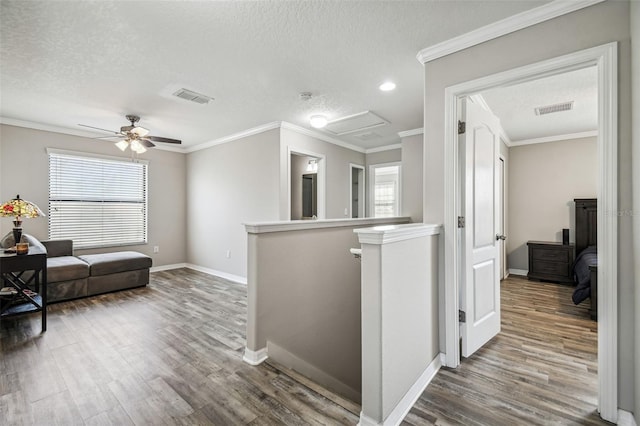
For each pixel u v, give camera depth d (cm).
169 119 407
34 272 333
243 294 403
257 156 457
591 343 246
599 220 159
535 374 200
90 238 477
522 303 354
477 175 237
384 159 580
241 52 235
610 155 156
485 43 200
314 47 228
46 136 432
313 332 264
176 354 230
